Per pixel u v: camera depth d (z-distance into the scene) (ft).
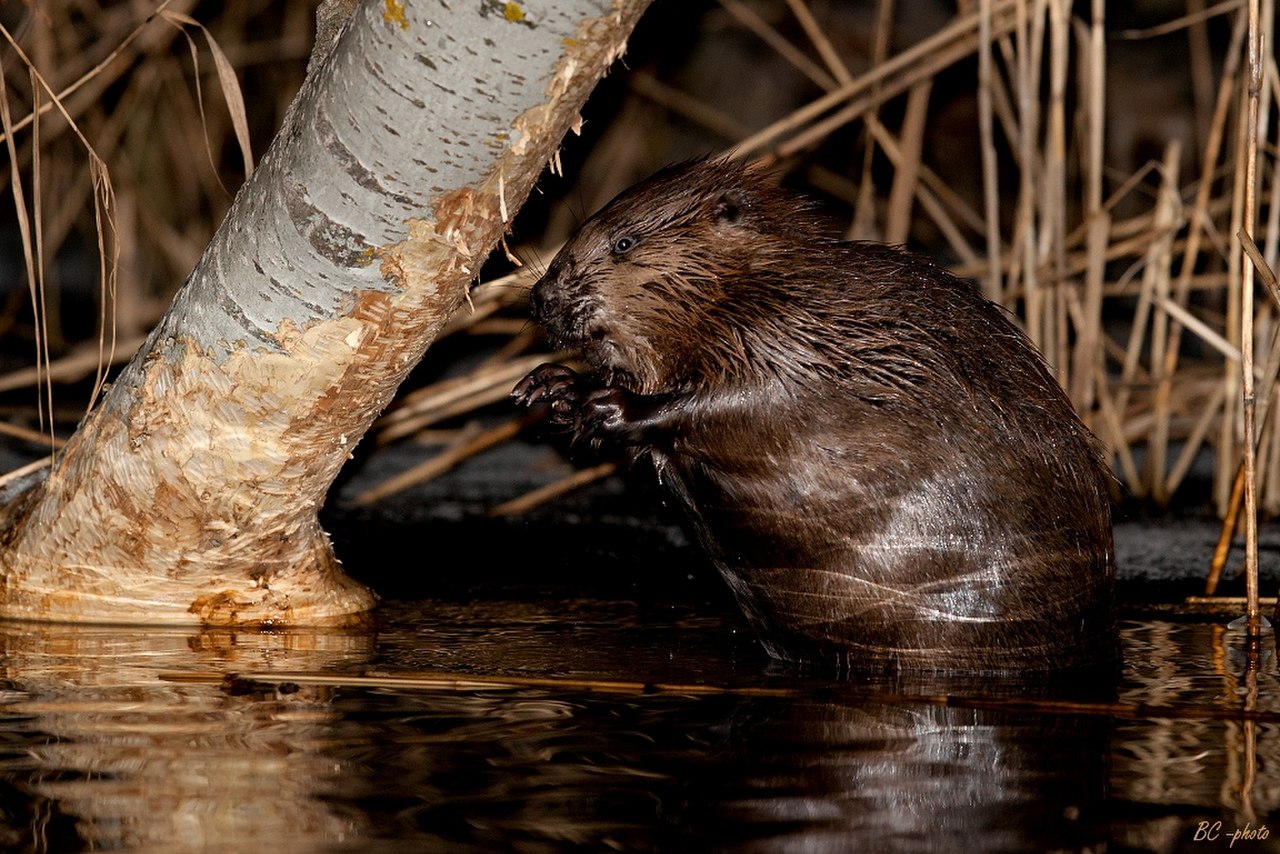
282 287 22.90
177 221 64.69
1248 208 27.12
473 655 23.88
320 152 21.75
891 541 24.00
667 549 34.99
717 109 71.72
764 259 25.50
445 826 14.89
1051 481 24.03
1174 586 31.12
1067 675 23.26
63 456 26.35
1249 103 27.04
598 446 25.85
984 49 34.96
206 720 18.93
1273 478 38.65
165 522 25.38
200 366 23.99
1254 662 24.06
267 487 25.09
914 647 24.20
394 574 31.99
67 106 49.49
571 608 28.50
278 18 63.46
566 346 27.30
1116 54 67.97
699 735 18.56
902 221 39.70
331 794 15.85
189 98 59.67
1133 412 44.91
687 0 63.82
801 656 25.13
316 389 23.81
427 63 20.53
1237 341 36.29
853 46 70.38
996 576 23.82
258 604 26.48
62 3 49.29
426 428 48.39
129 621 26.37
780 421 24.38
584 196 66.18
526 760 17.24
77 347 56.39
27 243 25.03
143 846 14.25
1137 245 41.34
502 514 39.29
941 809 15.60
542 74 20.54
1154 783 16.60
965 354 24.41
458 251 22.40
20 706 19.66
